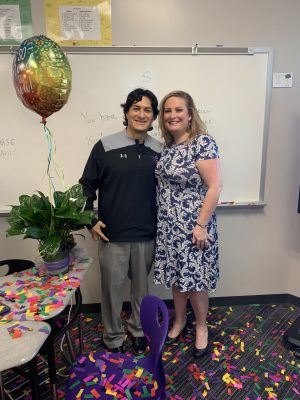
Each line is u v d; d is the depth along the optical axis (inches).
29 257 84.7
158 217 66.7
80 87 74.7
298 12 75.0
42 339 38.5
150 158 65.0
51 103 52.4
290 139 82.5
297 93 79.7
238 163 82.2
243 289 92.0
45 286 50.6
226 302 92.1
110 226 65.7
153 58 74.1
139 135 64.1
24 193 79.8
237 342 76.0
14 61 51.5
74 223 52.9
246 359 70.2
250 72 76.5
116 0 71.2
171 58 74.4
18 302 46.3
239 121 79.4
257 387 62.5
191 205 63.1
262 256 90.4
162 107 64.2
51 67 49.5
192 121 63.6
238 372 66.4
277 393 61.1
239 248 89.2
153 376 43.5
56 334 50.2
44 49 49.3
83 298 89.0
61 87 51.4
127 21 72.6
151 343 44.6
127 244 66.5
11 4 69.9
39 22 71.2
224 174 82.7
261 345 74.9
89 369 47.7
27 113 75.5
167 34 74.0
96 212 79.9
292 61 77.7
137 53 73.5
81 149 78.3
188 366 68.2
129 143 64.2
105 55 73.2
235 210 86.3
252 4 73.8
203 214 61.4
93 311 90.0
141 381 45.4
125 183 63.5
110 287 68.1
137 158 63.7
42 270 56.8
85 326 83.4
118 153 63.2
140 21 72.8
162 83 75.7
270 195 86.0
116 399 42.4
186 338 77.5
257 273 91.7
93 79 74.5
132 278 70.8
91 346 74.5
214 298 92.0
